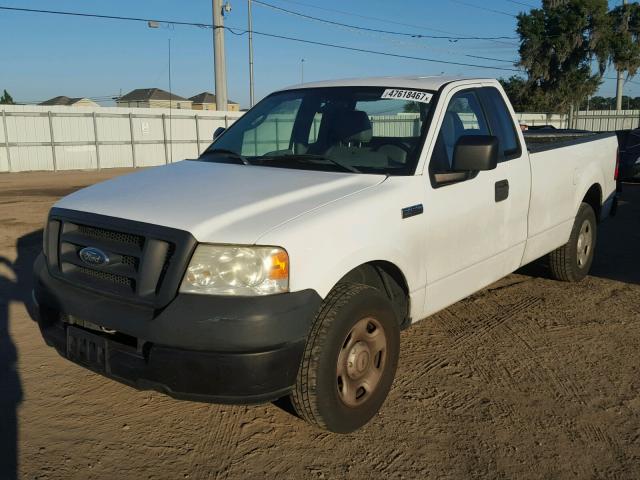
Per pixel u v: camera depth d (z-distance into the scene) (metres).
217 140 4.79
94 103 61.62
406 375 4.24
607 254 7.71
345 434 3.48
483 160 3.75
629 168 14.38
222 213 3.11
